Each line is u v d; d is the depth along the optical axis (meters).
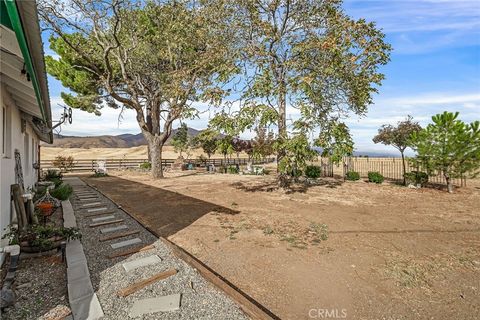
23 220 4.74
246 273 4.12
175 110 15.65
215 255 4.77
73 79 18.55
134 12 14.81
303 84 8.51
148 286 3.55
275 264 4.45
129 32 15.27
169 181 15.59
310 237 5.77
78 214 7.41
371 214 7.78
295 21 10.53
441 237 5.84
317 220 7.08
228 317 2.92
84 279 3.62
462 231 6.25
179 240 5.47
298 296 3.53
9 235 4.31
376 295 3.59
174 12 14.77
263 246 5.22
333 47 8.51
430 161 11.91
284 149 9.66
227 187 12.91
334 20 9.50
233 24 10.75
